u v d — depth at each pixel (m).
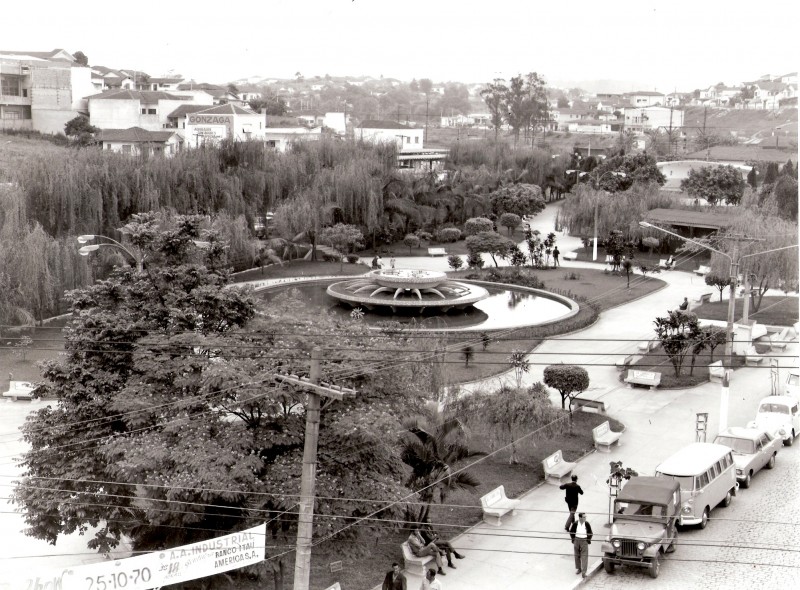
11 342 56.41
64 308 64.00
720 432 37.06
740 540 30.34
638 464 37.44
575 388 42.25
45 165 71.12
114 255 66.88
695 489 30.67
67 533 26.83
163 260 32.38
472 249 86.44
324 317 34.34
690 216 96.81
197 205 82.25
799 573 27.77
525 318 65.00
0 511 31.02
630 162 131.50
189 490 24.34
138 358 28.23
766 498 34.25
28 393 44.97
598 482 35.59
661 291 77.12
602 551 28.27
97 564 20.58
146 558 20.92
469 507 33.03
